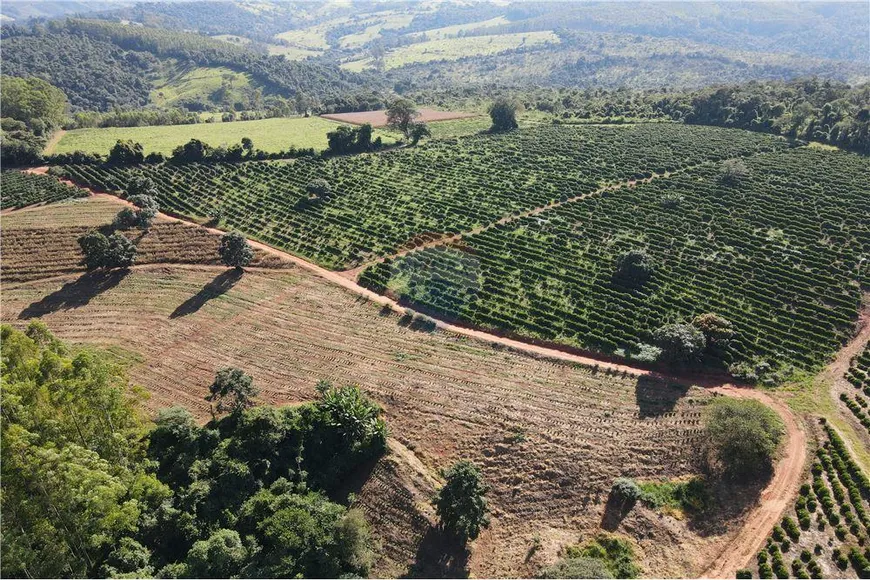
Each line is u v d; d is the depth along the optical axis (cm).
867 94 16250
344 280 9238
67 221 10794
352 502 5756
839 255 8806
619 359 7206
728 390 6638
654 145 14725
